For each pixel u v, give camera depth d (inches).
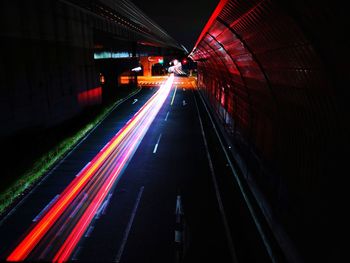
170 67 6146.7
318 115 289.3
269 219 479.2
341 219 250.7
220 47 746.8
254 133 609.6
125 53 2320.4
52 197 629.3
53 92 1052.5
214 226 512.4
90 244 467.5
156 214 557.3
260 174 555.2
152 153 919.0
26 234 496.4
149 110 1685.5
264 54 396.2
